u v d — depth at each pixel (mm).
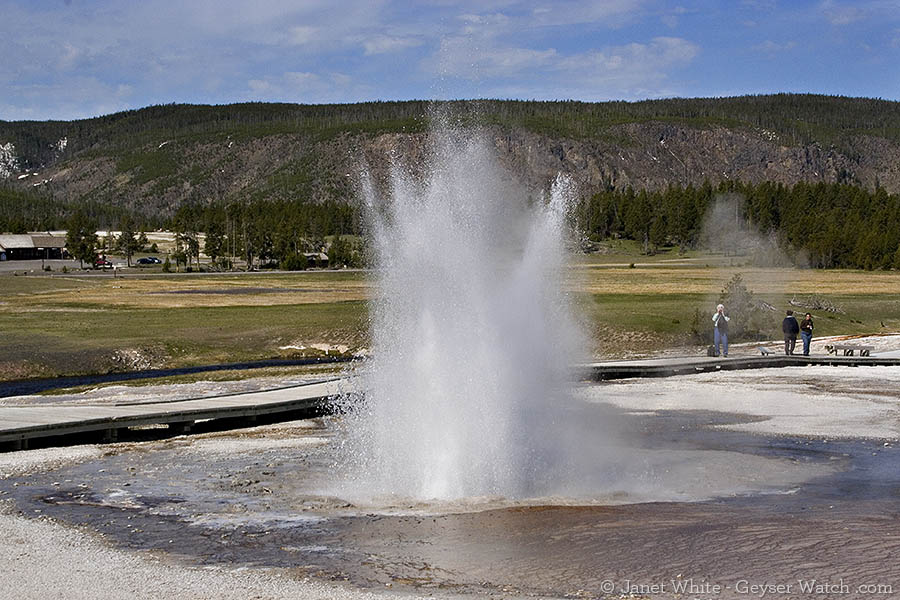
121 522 14594
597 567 11836
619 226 186750
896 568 11477
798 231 145625
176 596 10797
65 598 10703
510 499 15953
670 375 36000
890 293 78562
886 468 18484
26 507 15664
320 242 171375
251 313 64062
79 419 22438
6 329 54281
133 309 68250
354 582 11359
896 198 172125
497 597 10727
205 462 19719
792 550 12359
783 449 20594
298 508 15445
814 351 45031
